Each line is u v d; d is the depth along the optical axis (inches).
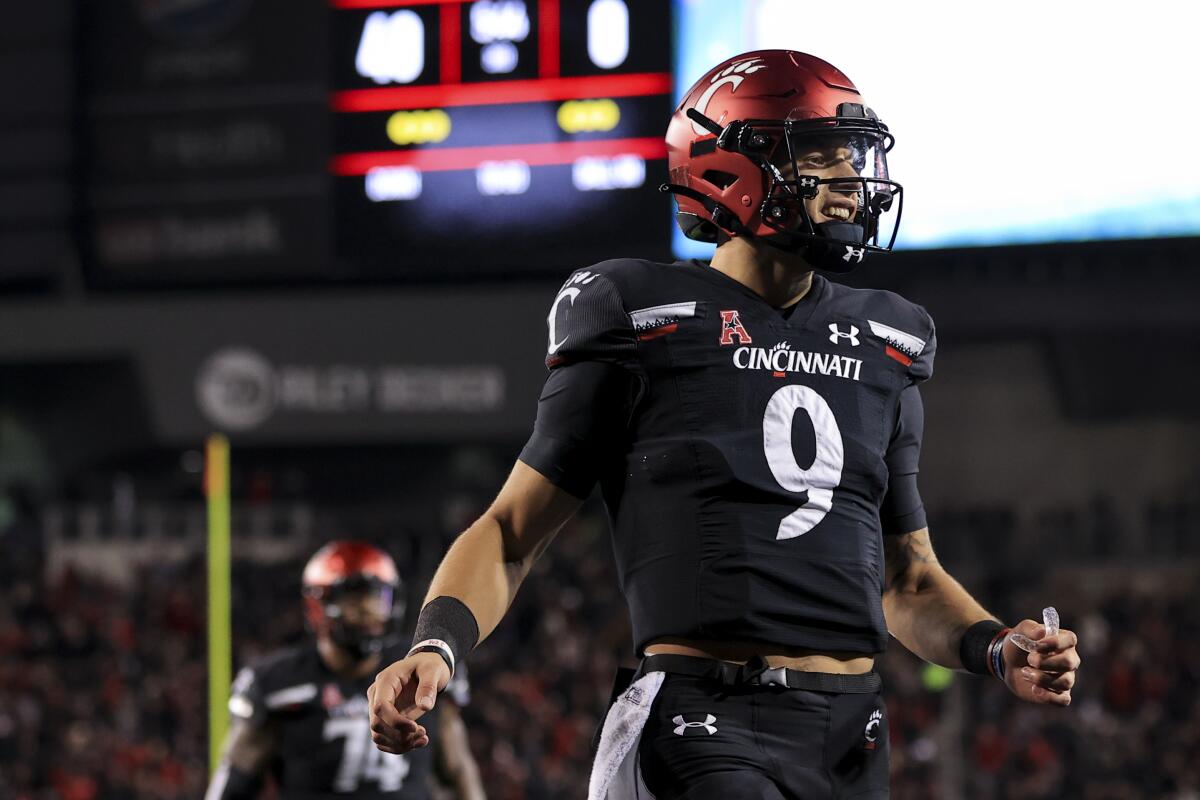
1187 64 2028.8
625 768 336.2
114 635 2333.9
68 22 2380.7
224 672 1393.9
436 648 322.3
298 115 2266.2
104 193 2367.1
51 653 2265.0
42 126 2380.7
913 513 374.3
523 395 2383.1
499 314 2390.5
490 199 2177.7
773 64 358.3
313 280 2301.9
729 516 335.9
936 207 2111.2
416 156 2215.8
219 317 2453.2
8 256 2395.4
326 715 733.3
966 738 1972.2
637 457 345.1
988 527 2711.6
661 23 2124.8
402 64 2225.6
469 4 2198.6
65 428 2795.3
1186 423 2790.4
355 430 2422.5
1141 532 2773.1
